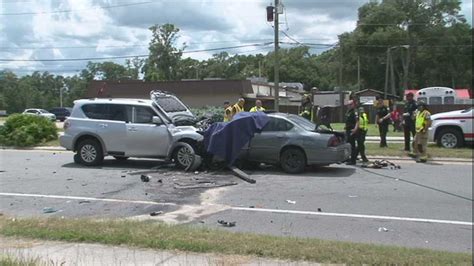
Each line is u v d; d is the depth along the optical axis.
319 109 18.69
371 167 14.70
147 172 13.68
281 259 5.82
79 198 10.34
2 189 11.36
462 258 5.96
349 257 5.88
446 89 50.12
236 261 5.74
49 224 7.51
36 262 5.40
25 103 116.88
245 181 12.24
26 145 21.48
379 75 89.88
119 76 111.56
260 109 17.55
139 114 14.61
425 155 16.33
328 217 8.75
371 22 87.00
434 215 8.90
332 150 13.29
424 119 16.16
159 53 97.81
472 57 88.31
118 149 14.65
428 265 5.62
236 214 8.92
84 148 15.00
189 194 10.67
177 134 14.07
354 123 15.24
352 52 87.56
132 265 5.62
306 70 113.94
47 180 12.55
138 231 7.02
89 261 5.75
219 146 13.62
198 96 52.00
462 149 18.11
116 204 9.73
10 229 7.17
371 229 7.96
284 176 13.12
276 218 8.65
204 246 6.26
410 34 86.81
